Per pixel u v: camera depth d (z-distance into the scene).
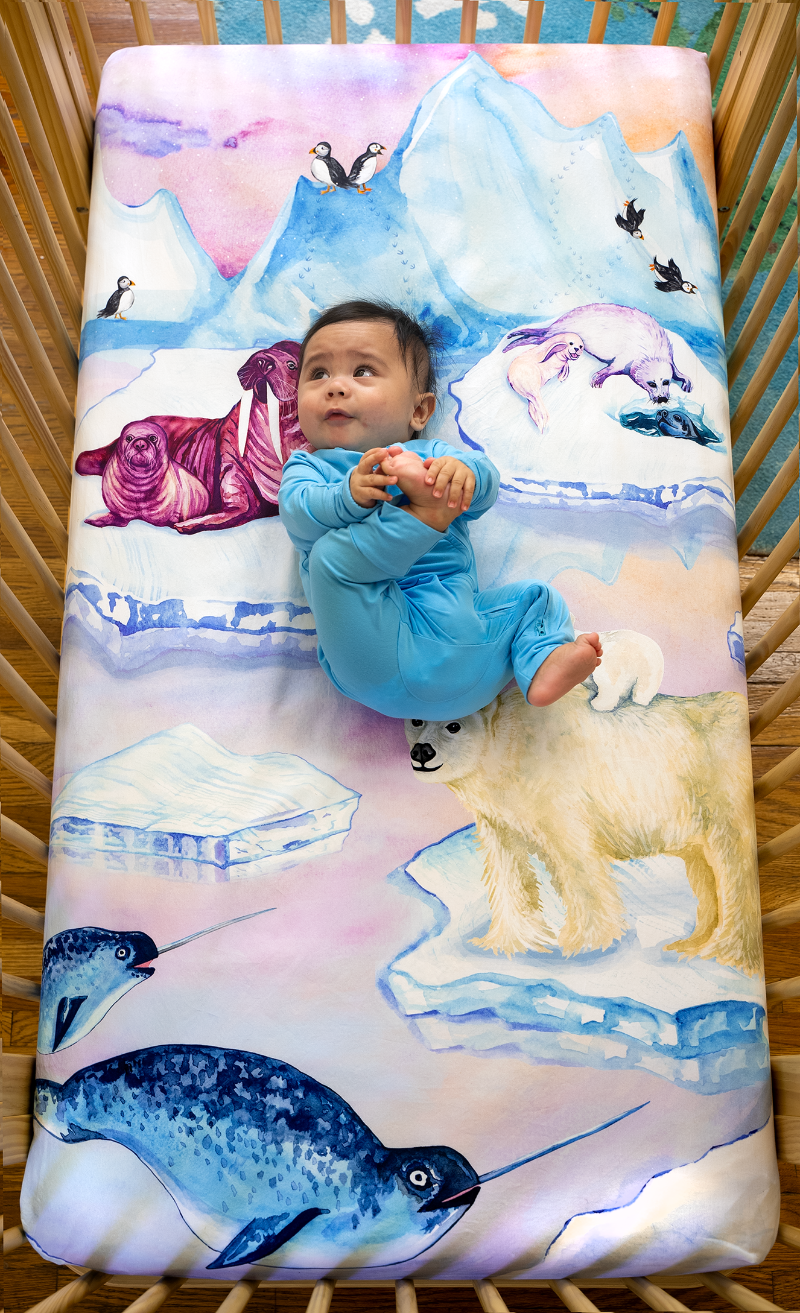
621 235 1.11
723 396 1.09
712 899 0.92
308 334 1.02
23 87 0.98
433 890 0.91
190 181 1.12
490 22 1.59
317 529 0.87
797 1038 1.27
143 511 1.02
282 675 0.97
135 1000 0.88
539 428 1.05
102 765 0.94
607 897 0.91
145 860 0.91
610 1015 0.88
